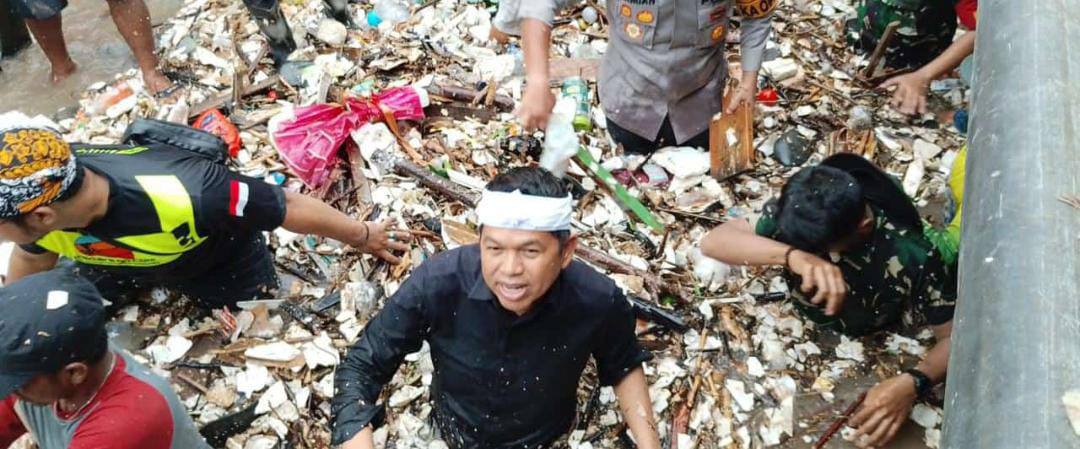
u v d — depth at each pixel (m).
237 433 3.32
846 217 2.97
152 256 3.10
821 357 3.56
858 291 3.32
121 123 4.61
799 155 4.35
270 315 3.66
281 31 4.77
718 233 3.36
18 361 2.02
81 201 2.72
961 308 1.24
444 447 3.22
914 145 4.37
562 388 2.81
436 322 2.60
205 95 4.73
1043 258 1.15
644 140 4.30
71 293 2.10
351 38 5.01
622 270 3.78
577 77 4.48
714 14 3.80
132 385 2.25
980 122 1.44
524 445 3.01
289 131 4.20
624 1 3.80
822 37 5.05
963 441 1.09
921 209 4.08
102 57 5.11
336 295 3.73
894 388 3.18
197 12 5.31
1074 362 1.05
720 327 3.64
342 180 4.20
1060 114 1.32
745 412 3.39
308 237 3.94
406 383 3.40
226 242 3.34
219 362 3.52
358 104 4.33
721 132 4.05
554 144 3.88
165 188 2.90
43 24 4.68
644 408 2.87
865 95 4.69
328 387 3.43
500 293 2.33
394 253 3.87
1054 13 1.47
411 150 4.29
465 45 4.98
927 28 4.55
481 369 2.69
